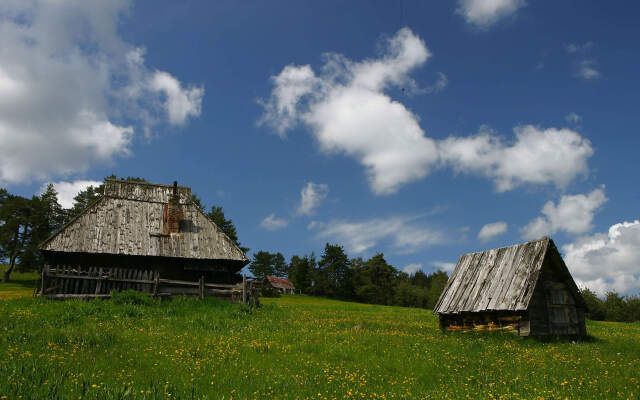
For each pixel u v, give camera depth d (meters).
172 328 19.48
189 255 30.41
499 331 23.03
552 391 11.09
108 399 8.56
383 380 12.10
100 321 20.30
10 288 63.12
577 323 23.77
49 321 19.08
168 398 9.07
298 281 137.12
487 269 26.33
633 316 92.56
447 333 24.39
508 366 14.39
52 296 24.84
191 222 33.56
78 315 20.38
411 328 25.86
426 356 15.44
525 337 21.78
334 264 129.38
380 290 125.69
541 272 23.62
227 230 80.06
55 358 12.09
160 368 12.05
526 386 11.63
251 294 29.19
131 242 29.88
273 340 17.22
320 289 129.75
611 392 11.35
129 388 8.91
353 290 129.12
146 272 27.53
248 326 20.95
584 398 10.72
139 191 34.75
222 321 21.89
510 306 22.33
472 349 17.52
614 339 24.06
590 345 20.41
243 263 32.44
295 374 12.17
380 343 17.52
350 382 11.59
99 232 29.80
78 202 70.25
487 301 23.98
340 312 40.12
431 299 125.38
